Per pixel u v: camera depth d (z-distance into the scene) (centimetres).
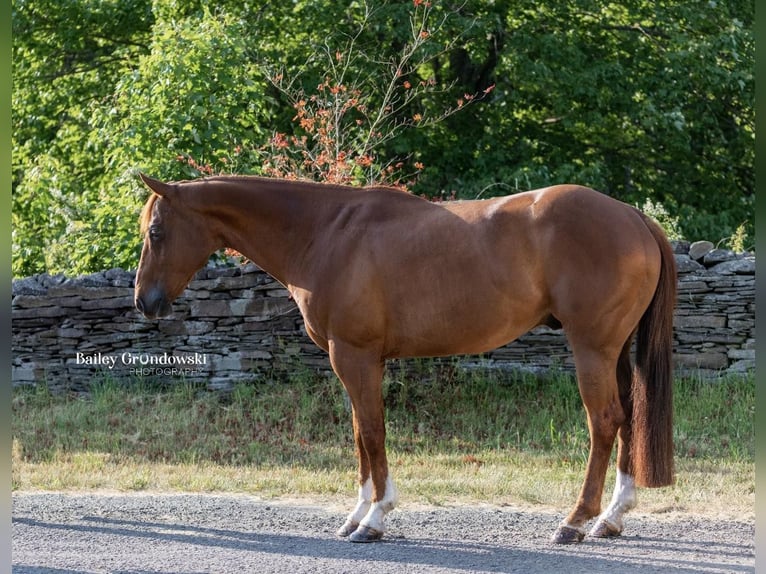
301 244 589
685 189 1587
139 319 1049
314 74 1409
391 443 893
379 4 1379
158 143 1102
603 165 1503
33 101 1608
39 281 1072
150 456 865
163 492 734
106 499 697
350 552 539
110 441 905
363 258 561
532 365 1006
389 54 1435
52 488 749
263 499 704
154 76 1150
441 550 542
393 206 573
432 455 852
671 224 1152
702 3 1502
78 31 1582
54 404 1018
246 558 526
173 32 1162
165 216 601
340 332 565
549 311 548
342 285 563
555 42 1429
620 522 570
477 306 544
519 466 805
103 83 1589
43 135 1627
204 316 1043
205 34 1138
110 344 1058
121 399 1009
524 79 1455
